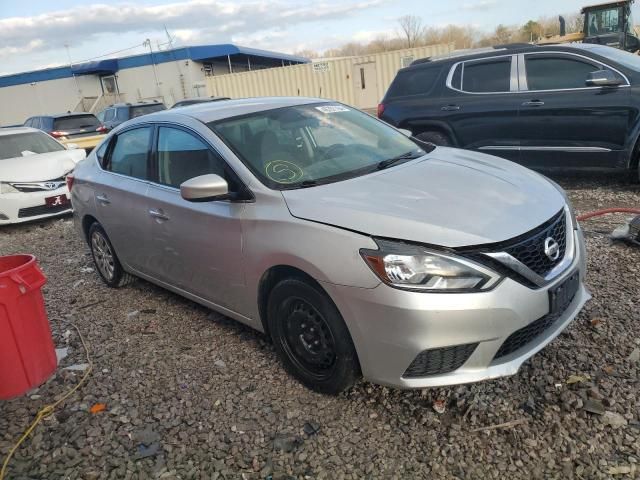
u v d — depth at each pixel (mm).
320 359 3080
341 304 2789
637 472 2424
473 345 2645
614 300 3887
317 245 2865
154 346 3979
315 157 3668
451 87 7703
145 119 4512
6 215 8328
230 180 3469
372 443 2752
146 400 3301
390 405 3016
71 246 7148
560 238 3039
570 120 6852
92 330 4363
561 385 3035
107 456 2846
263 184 3314
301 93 23219
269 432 2908
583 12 18969
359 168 3576
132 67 32594
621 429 2678
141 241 4387
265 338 3885
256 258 3229
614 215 5863
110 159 4902
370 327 2713
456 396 3029
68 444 2961
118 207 4562
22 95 35281
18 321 3379
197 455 2791
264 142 3676
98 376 3627
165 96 32188
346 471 2592
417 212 2826
